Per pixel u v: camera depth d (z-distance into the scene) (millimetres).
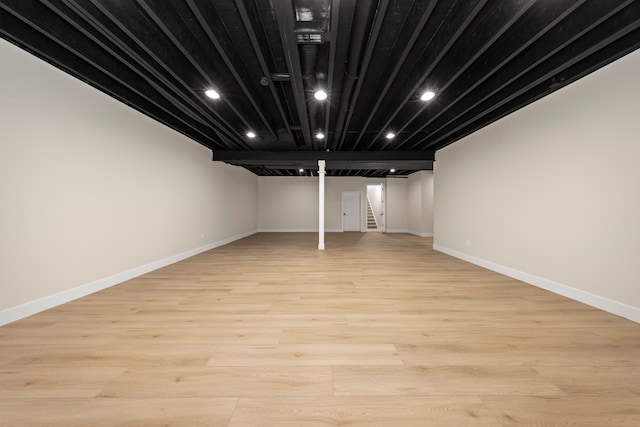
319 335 2119
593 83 2709
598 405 1361
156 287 3428
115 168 3535
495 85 3033
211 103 3787
